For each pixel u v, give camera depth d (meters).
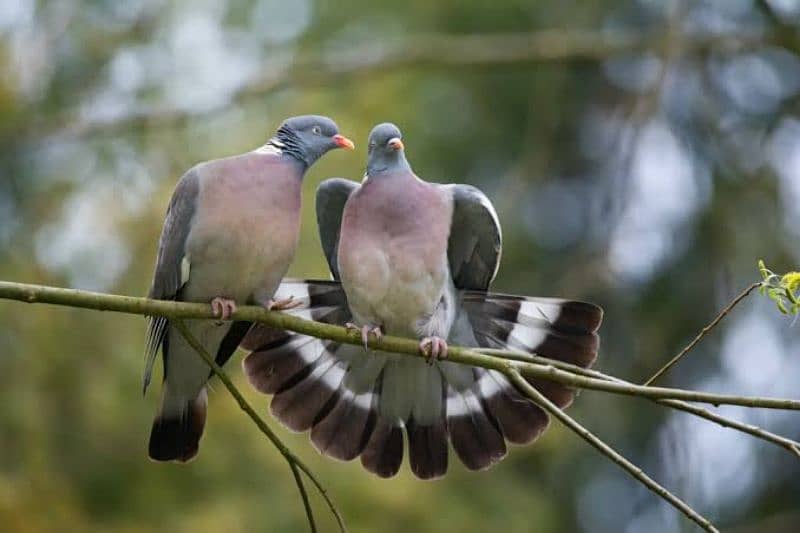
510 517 13.38
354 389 8.66
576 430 7.06
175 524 11.68
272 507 11.81
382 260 8.16
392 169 8.36
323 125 8.48
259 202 7.98
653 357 14.52
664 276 15.20
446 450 8.61
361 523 11.98
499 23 16.19
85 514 11.74
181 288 8.19
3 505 11.34
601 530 16.09
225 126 13.90
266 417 11.95
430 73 16.14
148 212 12.23
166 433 8.38
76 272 12.12
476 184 16.00
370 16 15.99
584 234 15.92
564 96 16.55
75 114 13.73
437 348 7.62
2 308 11.91
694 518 6.73
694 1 15.23
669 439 13.41
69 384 11.86
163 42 14.22
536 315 8.54
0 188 13.33
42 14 13.91
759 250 14.38
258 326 8.59
